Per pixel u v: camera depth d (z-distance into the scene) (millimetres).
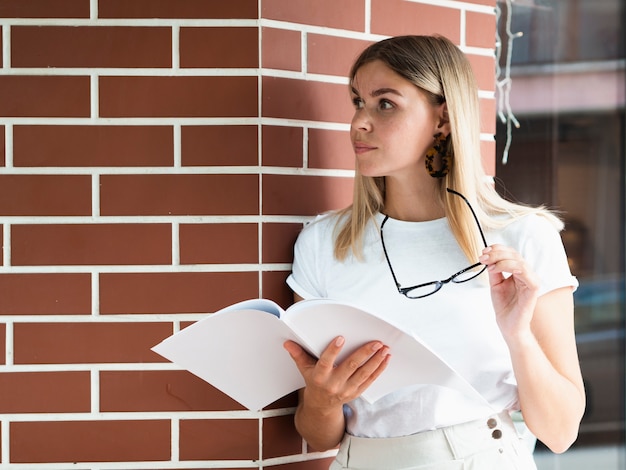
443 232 1804
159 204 1909
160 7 1903
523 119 2713
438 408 1719
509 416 1772
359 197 1852
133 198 1909
